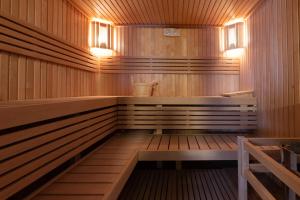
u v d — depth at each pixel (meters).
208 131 3.39
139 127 3.23
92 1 3.00
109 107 2.92
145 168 3.32
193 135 3.26
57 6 2.68
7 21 1.83
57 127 1.63
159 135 3.25
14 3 1.97
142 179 2.90
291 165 1.75
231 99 3.17
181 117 3.19
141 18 3.67
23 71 2.09
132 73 3.99
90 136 2.27
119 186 1.69
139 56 3.99
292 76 2.27
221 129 3.32
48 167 1.54
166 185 2.71
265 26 2.87
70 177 1.73
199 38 4.00
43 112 1.41
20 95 2.05
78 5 3.11
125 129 3.35
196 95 3.97
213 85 3.98
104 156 2.29
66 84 2.89
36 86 2.27
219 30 3.99
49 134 1.54
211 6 3.17
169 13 3.45
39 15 2.32
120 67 3.98
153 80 4.00
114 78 4.00
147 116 3.22
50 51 2.45
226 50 3.79
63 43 2.74
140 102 3.22
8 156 1.16
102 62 3.98
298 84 2.17
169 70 3.98
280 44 2.50
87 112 2.27
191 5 3.15
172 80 3.99
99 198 1.38
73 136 1.89
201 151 2.48
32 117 1.30
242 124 3.17
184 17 3.62
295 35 2.22
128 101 3.22
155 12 3.41
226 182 2.78
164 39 4.00
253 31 3.28
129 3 3.09
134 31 4.00
